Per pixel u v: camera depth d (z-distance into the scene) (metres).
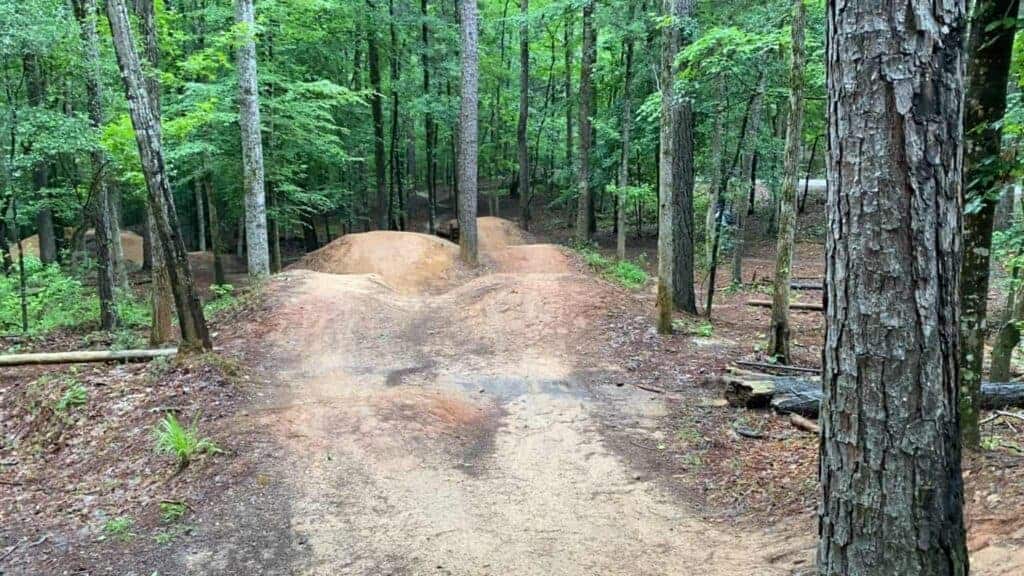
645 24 14.59
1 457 6.70
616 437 6.89
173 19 14.80
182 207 26.72
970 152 4.32
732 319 13.63
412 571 4.35
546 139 30.91
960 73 2.12
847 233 2.22
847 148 2.20
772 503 5.18
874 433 2.20
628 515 5.18
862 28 2.13
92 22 10.45
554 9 16.00
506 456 6.44
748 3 11.68
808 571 3.93
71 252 18.97
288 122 15.69
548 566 4.39
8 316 12.27
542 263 16.77
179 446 5.89
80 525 5.07
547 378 8.87
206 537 4.82
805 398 7.24
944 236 2.11
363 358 9.79
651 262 21.50
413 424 6.97
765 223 27.25
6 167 10.30
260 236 14.38
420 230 28.19
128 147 10.41
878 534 2.22
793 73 8.33
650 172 23.91
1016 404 6.39
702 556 4.45
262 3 14.45
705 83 12.14
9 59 10.16
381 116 22.64
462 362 9.67
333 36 19.45
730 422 7.13
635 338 10.25
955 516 2.18
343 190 22.23
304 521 5.02
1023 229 6.59
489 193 31.12
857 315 2.21
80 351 9.29
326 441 6.42
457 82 23.77
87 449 6.50
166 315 9.72
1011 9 3.94
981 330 4.88
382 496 5.47
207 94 13.78
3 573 4.44
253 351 9.74
